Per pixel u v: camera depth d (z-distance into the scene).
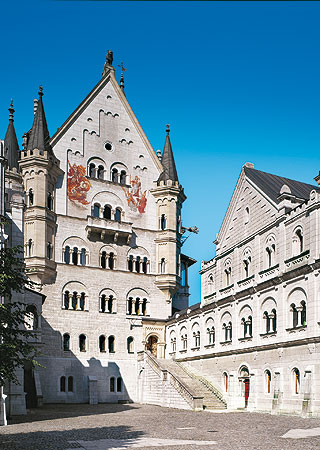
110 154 76.88
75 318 69.25
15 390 44.44
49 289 68.06
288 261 46.19
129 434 30.88
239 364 53.19
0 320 27.34
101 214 74.19
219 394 55.97
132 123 79.69
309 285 42.50
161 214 78.12
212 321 60.97
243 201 56.56
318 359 40.59
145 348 73.19
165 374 57.84
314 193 43.06
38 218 67.19
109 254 73.75
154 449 24.61
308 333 41.97
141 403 65.50
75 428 34.66
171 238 76.94
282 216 47.53
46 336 66.50
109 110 77.94
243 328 53.81
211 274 63.38
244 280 53.84
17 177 68.62
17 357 27.70
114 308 72.56
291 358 44.25
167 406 56.28
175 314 72.44
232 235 58.53
